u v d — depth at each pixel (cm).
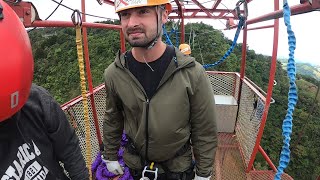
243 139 428
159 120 180
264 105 320
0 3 91
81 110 325
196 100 179
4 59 89
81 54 150
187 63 172
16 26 96
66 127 137
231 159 415
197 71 175
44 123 124
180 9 484
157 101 178
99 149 378
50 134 127
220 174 377
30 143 117
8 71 89
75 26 146
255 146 333
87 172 155
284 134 103
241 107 470
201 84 176
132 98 184
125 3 154
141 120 185
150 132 185
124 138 353
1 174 106
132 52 181
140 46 165
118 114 214
